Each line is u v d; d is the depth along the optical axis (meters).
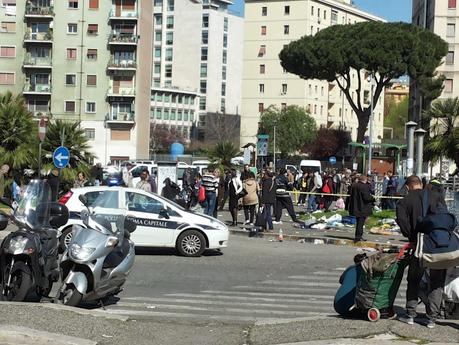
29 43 77.12
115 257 8.98
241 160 49.59
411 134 27.27
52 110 77.75
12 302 8.52
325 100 113.69
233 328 8.30
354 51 58.28
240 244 18.88
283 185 24.11
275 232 21.25
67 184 29.12
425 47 58.03
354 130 120.19
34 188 9.26
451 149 41.44
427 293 8.10
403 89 150.75
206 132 131.88
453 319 8.27
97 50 77.75
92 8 77.44
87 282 8.76
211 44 151.75
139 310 9.55
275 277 13.20
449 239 7.54
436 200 7.85
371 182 30.25
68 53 77.75
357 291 8.15
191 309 9.80
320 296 11.20
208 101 151.00
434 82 61.72
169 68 148.12
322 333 7.50
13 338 7.06
